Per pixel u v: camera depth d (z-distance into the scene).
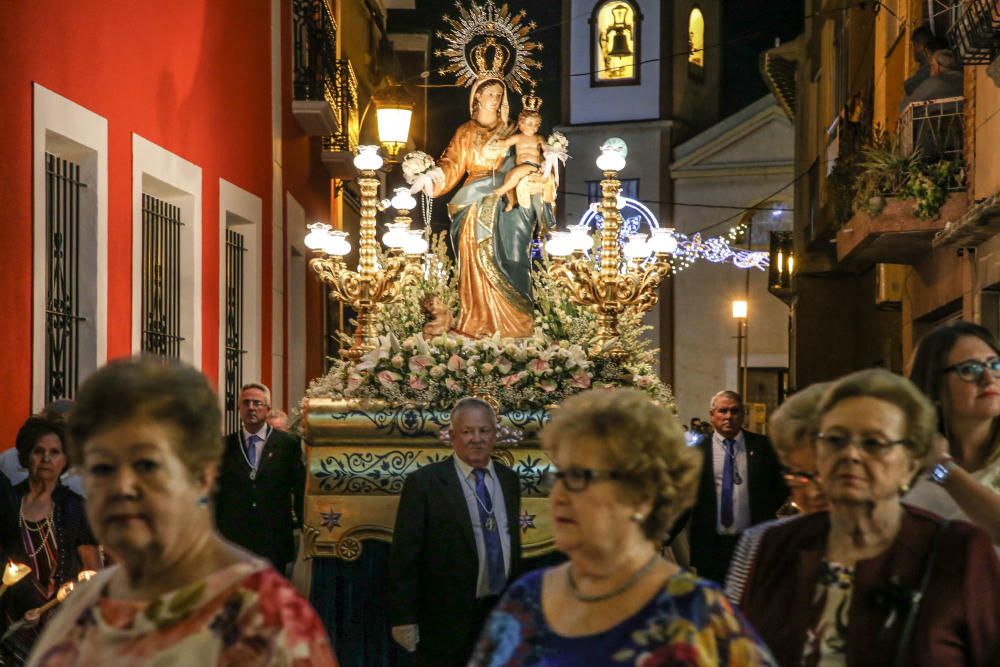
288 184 15.90
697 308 35.47
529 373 9.21
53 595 6.38
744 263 34.84
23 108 8.39
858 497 3.31
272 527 9.51
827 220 21.09
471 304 10.66
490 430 7.43
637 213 36.50
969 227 11.75
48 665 2.58
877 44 17.67
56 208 9.26
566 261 10.37
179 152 11.51
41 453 6.43
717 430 9.34
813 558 3.44
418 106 28.56
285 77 15.77
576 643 2.87
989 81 12.16
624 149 9.91
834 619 3.35
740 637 2.78
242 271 13.95
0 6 8.09
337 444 9.08
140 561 2.58
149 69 10.76
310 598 9.05
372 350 9.39
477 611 7.27
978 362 4.26
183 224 11.84
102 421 2.57
